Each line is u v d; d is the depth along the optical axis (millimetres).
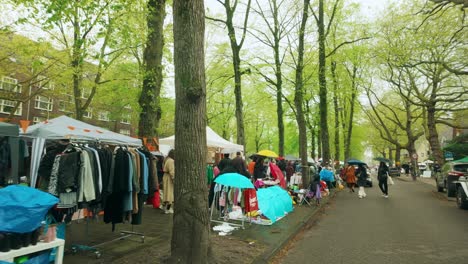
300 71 16297
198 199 4762
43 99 33969
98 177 5391
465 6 13016
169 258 4789
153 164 7047
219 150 16641
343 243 7320
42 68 16406
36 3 9508
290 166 17891
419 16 17750
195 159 4773
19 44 15023
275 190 10461
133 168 5945
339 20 20438
